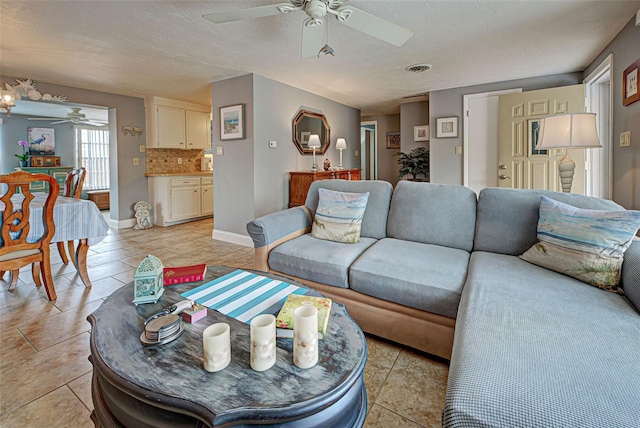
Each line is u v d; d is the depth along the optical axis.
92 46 2.96
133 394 0.82
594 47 3.11
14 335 1.94
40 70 3.67
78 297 2.50
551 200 1.79
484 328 1.09
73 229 2.58
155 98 5.20
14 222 2.24
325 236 2.37
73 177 3.40
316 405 0.78
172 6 2.26
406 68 3.72
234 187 4.28
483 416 0.77
